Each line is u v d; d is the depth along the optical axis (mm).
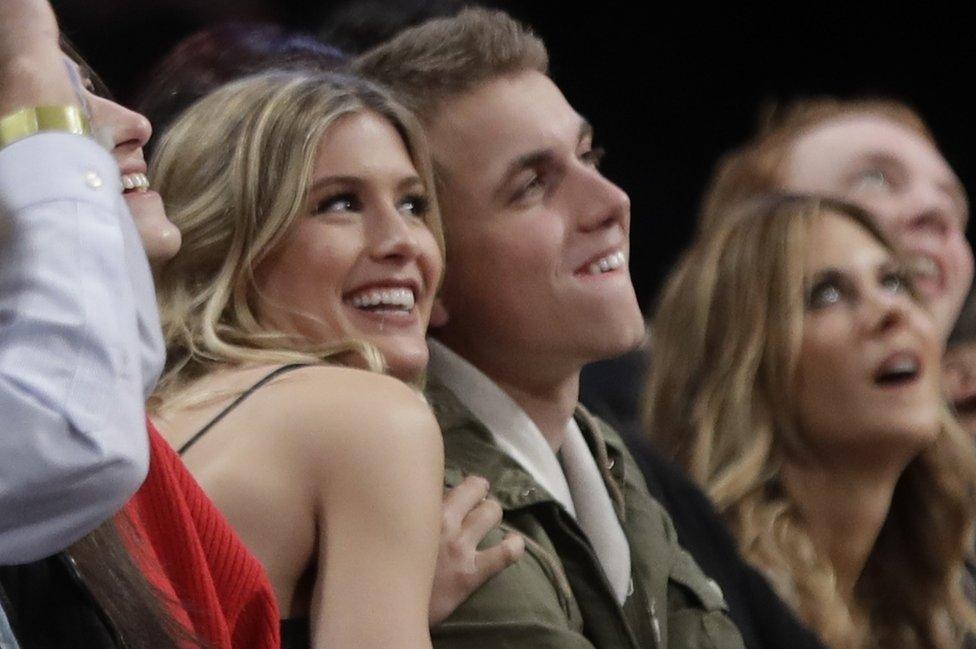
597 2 13453
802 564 6047
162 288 4379
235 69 5305
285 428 3938
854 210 6383
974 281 8875
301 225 4410
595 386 7008
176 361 4273
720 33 13727
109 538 3074
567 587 4523
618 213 4926
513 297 4875
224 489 3848
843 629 6000
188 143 4488
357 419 3943
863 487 6285
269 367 4141
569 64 13523
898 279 6320
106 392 2699
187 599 3338
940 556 6758
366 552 3850
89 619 3029
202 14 10852
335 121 4473
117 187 2873
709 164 13664
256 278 4426
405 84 4973
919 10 14000
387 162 4512
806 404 6227
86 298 2729
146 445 2758
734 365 6277
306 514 3912
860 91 13969
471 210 4867
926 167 8516
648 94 13656
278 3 10742
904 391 6215
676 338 6500
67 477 2670
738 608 5309
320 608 3822
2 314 2723
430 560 3924
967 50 14016
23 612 2994
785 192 6617
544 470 4848
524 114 4895
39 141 2834
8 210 2781
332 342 4367
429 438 4008
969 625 6770
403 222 4512
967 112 14070
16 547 2713
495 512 4348
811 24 13812
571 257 4879
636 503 5148
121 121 3760
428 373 4902
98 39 10828
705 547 5445
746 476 6156
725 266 6379
